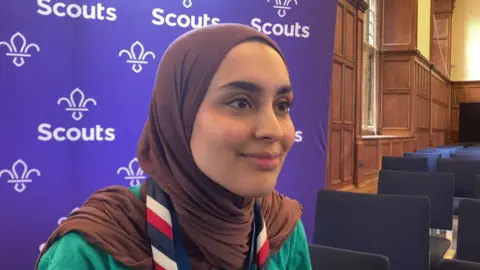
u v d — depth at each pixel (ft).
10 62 7.13
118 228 2.01
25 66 7.22
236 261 2.10
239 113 1.90
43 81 7.32
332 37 9.21
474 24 45.93
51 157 7.43
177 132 2.03
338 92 19.21
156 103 2.14
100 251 1.95
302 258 2.77
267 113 1.91
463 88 46.57
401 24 29.32
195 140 1.95
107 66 7.72
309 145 9.17
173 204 2.06
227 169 1.88
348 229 7.06
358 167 21.45
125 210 2.10
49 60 7.35
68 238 1.95
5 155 7.16
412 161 13.78
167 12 8.03
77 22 7.50
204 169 1.92
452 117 47.21
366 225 6.96
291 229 2.55
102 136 7.75
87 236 1.92
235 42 1.93
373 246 6.87
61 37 7.40
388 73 29.96
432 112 38.42
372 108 29.58
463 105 46.21
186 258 2.05
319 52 9.11
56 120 7.43
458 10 46.44
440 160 13.51
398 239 6.73
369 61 29.04
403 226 6.73
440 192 9.74
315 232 7.29
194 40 2.01
